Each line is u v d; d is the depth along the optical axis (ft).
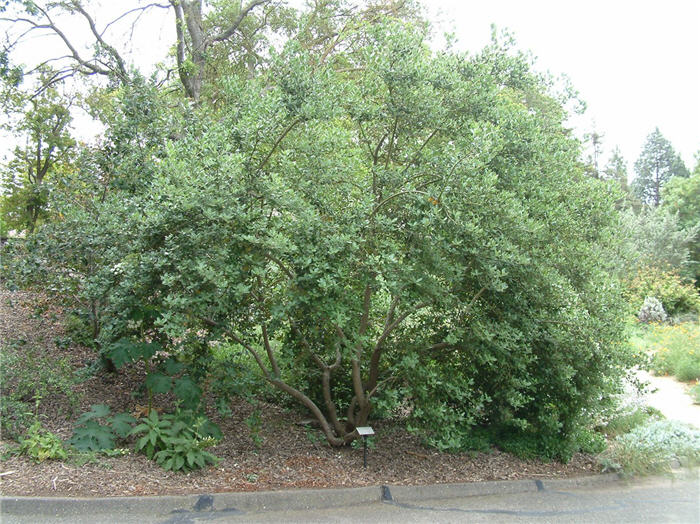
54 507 14.43
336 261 17.40
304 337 20.38
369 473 19.35
